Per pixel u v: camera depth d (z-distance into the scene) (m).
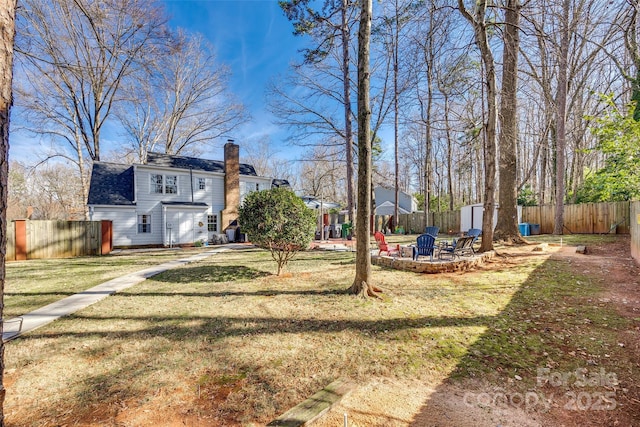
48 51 12.80
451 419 2.31
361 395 2.62
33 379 2.94
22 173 29.33
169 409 2.47
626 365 3.01
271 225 6.98
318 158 20.66
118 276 7.89
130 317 4.69
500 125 10.53
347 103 15.52
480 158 26.80
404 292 5.66
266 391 2.70
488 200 8.68
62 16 12.41
